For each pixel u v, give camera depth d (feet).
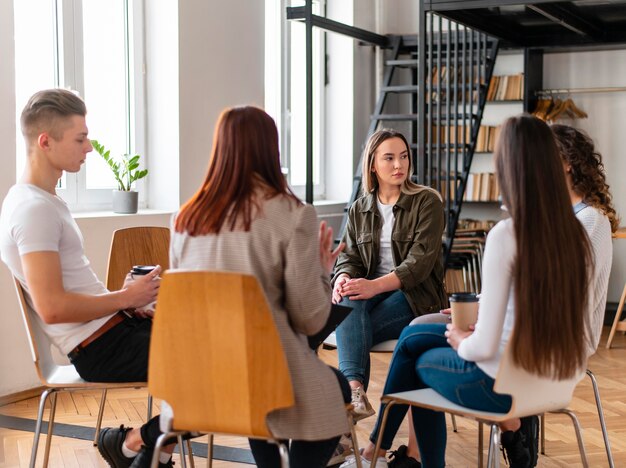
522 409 7.46
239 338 6.65
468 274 23.43
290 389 6.72
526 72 23.04
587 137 9.53
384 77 25.34
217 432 6.98
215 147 7.34
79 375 8.79
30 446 12.14
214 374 6.82
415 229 11.73
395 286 11.35
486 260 7.32
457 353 8.00
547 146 7.25
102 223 16.34
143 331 8.73
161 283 6.84
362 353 11.00
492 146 24.11
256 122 7.24
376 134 12.10
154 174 18.60
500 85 23.98
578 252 7.25
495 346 7.31
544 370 7.19
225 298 6.62
